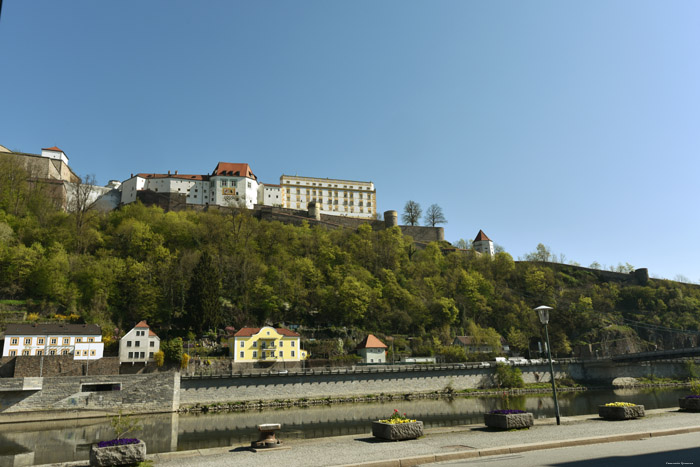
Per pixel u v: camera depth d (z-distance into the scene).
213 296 108.94
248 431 60.25
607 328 156.75
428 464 21.77
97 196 183.50
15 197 131.88
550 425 33.53
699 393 46.72
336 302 128.75
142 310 105.19
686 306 180.50
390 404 88.38
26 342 84.44
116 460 22.47
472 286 156.25
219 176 194.62
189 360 93.25
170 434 57.72
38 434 59.66
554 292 187.12
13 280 102.75
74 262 111.81
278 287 127.56
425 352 123.50
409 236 198.12
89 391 75.38
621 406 36.12
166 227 139.75
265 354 102.31
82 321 99.88
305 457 23.81
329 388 94.12
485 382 109.62
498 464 21.06
